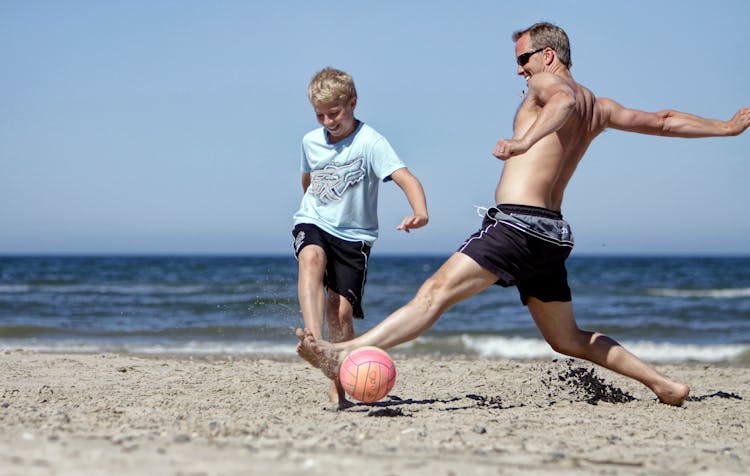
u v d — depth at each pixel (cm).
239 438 583
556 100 719
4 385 988
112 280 5712
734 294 4584
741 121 827
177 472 439
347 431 639
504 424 705
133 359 1363
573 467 521
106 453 490
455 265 755
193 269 7938
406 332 739
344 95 775
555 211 781
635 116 827
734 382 1191
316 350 712
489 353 1867
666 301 4003
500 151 684
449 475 464
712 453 596
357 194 793
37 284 5181
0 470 429
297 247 788
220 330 2208
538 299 827
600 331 2530
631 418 777
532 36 827
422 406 836
